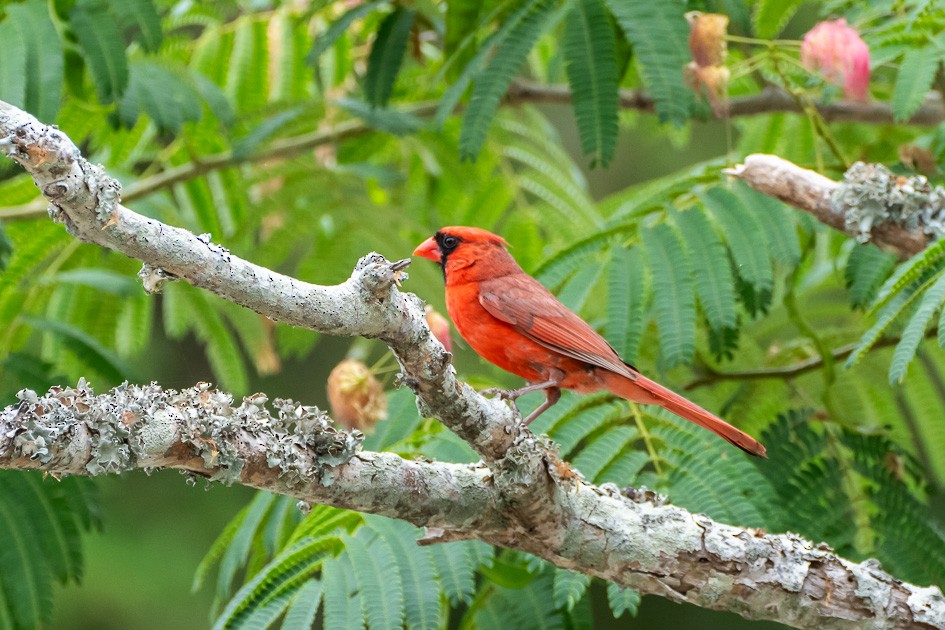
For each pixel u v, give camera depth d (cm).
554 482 635
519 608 812
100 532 850
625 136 1680
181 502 1586
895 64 951
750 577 658
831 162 1159
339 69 1257
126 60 903
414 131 1096
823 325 1150
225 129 1098
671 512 666
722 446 801
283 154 1179
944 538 848
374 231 1138
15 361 931
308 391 1689
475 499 630
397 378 591
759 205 888
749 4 1106
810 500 858
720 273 846
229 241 1134
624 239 892
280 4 1257
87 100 994
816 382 1025
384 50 1025
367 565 712
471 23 960
